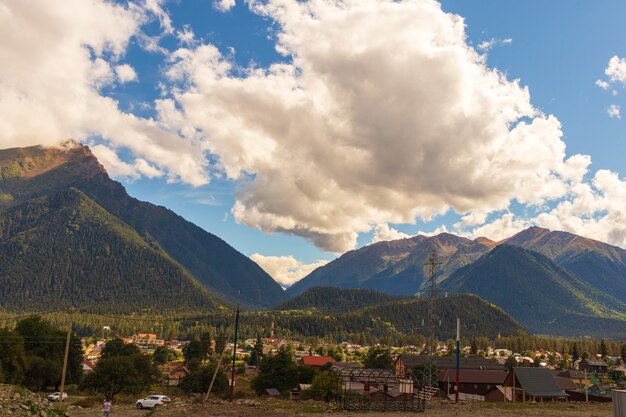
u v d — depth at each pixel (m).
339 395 76.19
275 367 119.00
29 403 41.66
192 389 111.00
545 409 67.00
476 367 135.62
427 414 59.69
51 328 117.56
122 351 173.25
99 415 54.62
